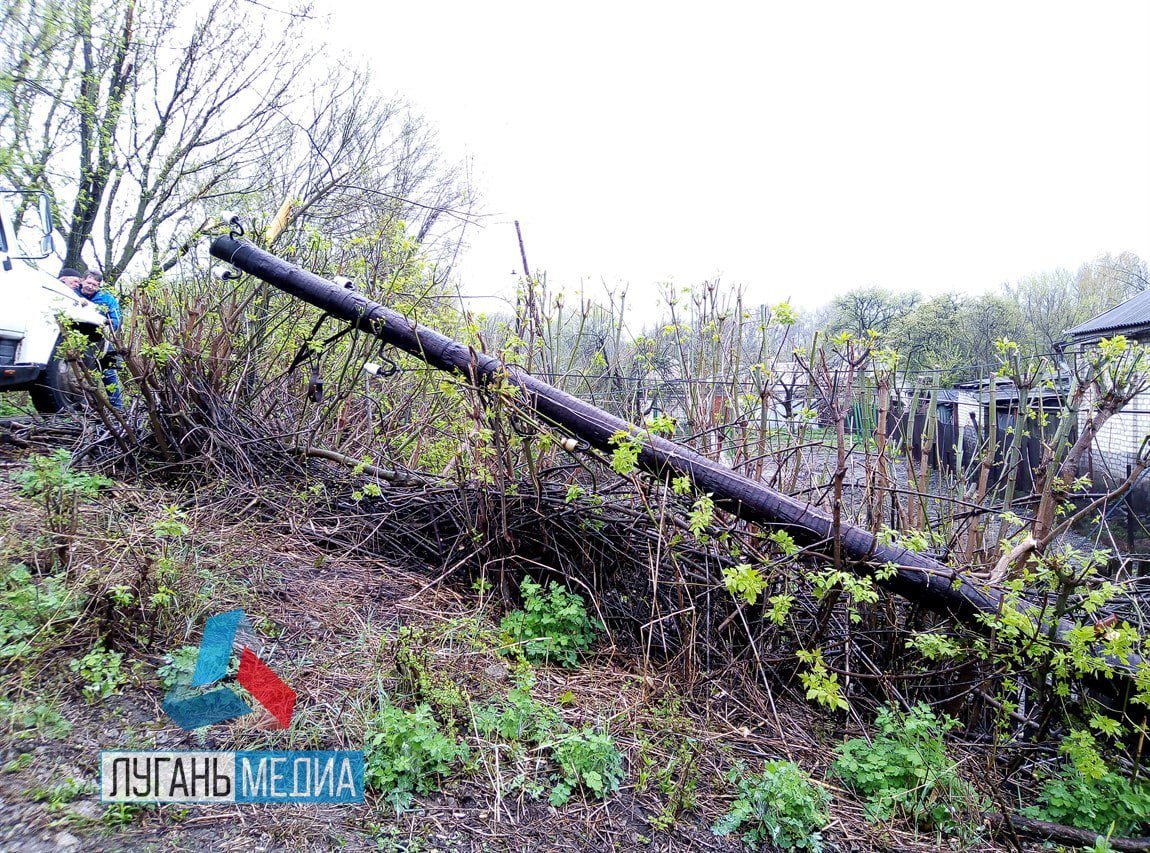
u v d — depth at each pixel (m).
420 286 6.44
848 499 5.11
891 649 4.12
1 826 2.01
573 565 4.37
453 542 4.68
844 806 3.12
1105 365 4.29
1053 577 3.34
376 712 2.87
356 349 6.03
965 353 21.34
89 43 8.07
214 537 4.11
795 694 4.04
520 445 4.54
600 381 6.05
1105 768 3.17
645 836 2.64
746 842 2.72
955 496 5.37
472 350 4.37
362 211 10.95
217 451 4.98
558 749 2.89
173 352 4.68
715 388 5.60
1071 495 4.24
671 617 4.09
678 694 3.68
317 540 4.57
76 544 3.35
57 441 4.95
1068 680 3.42
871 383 5.12
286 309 6.05
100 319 5.81
